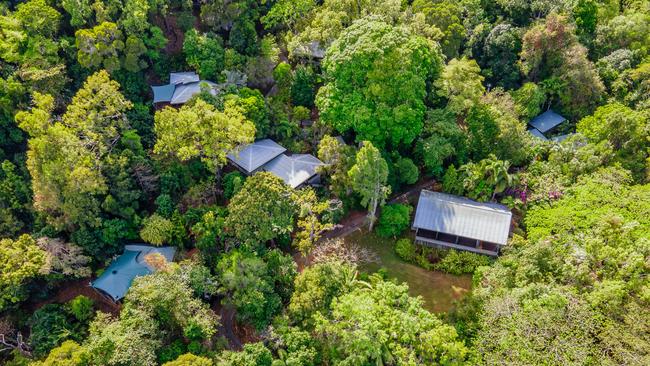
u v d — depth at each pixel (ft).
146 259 152.35
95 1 207.21
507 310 126.21
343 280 144.66
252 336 147.43
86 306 152.66
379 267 166.71
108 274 157.38
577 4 245.65
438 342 120.98
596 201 161.27
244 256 148.46
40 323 146.82
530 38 221.66
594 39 249.55
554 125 221.87
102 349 124.47
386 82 174.81
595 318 122.01
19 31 190.60
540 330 119.75
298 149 197.57
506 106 201.77
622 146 188.24
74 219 158.71
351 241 173.88
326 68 191.11
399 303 135.33
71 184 155.63
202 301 149.28
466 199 179.22
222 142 170.91
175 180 177.78
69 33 210.38
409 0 254.06
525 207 174.40
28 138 189.57
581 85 218.38
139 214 174.40
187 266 147.02
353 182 162.50
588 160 178.60
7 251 147.64
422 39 189.78
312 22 215.31
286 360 127.54
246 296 138.31
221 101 193.67
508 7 245.65
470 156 193.06
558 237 152.25
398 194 189.98
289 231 160.76
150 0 212.43
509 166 186.39
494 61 232.32
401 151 193.47
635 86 223.30
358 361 122.42
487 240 163.73
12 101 181.16
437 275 165.07
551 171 181.57
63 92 192.65
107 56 195.00
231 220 152.97
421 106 179.73
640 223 150.82
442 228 167.32
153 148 189.16
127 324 132.46
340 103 181.27
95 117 169.99
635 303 123.85
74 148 160.35
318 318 128.57
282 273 150.71
